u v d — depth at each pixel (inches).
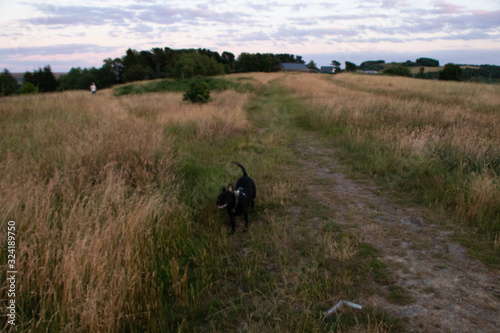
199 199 225.9
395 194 234.2
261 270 149.0
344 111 508.4
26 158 245.3
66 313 111.0
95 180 219.1
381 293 128.0
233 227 187.5
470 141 282.4
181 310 126.1
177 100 752.3
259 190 248.5
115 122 366.6
